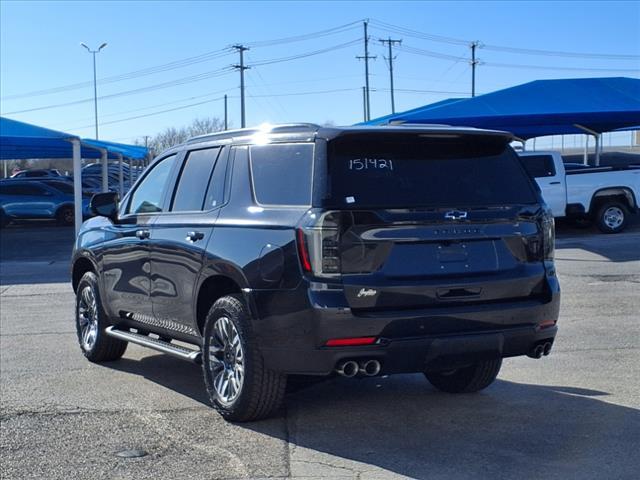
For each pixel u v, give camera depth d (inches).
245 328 235.9
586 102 768.9
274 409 243.1
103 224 334.0
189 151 289.1
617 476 199.3
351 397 277.3
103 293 327.0
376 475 203.3
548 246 244.4
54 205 1251.8
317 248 216.8
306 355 219.1
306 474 205.2
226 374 249.1
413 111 841.5
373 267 219.0
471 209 229.9
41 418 258.1
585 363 315.6
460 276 227.1
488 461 211.6
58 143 932.6
